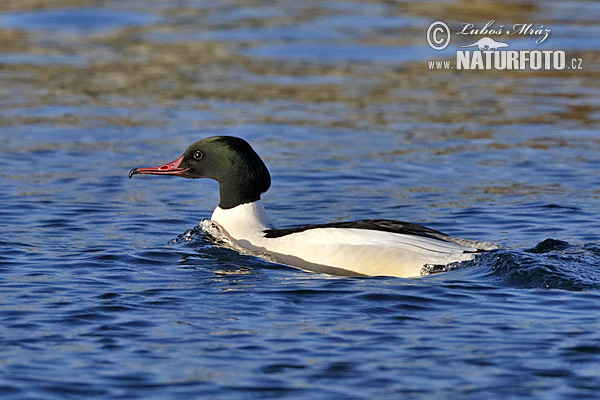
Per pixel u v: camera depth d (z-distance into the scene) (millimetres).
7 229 13547
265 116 23125
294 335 9164
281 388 7957
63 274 11273
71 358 8562
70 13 37281
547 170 18078
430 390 7918
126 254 12312
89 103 24453
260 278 11297
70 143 20188
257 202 13383
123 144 20141
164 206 15414
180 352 8727
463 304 10062
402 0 39656
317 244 11930
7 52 30875
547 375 8195
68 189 16406
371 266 11461
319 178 17500
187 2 39812
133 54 30766
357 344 8922
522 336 9078
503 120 22953
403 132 21641
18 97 24984
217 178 13406
